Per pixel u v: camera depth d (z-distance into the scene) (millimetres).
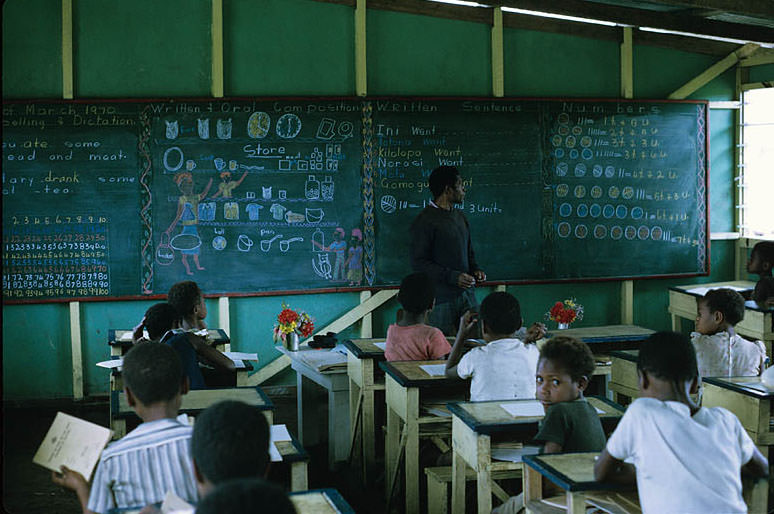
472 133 5715
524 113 5805
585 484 1817
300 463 2244
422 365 3252
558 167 5902
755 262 4953
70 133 5125
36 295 5156
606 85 6027
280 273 5461
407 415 3016
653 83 6125
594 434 2131
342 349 4316
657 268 6164
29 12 5039
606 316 6129
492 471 2586
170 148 5246
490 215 5801
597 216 6008
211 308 5414
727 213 6320
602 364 3910
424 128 5625
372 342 3846
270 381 5551
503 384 2807
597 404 2572
